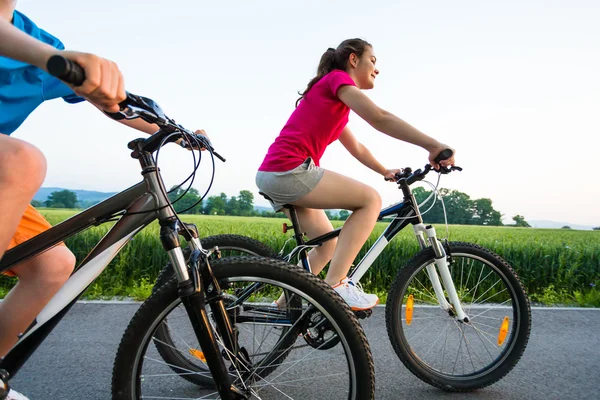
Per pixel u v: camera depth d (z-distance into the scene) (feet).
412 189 9.22
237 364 5.80
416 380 8.98
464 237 36.73
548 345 11.32
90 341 10.85
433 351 10.53
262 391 8.00
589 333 12.45
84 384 8.50
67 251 6.21
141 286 16.49
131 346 5.33
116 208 5.24
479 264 18.31
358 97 7.92
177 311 7.45
